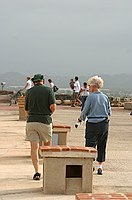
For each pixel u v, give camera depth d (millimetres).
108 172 14117
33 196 10906
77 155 11078
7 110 43375
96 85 13297
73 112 42281
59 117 36062
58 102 55844
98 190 11703
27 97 12773
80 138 22625
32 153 12719
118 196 7961
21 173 13594
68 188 11156
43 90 12688
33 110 12664
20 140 21344
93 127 13141
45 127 12648
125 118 36750
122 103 56281
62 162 11117
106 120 13250
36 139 12656
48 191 11141
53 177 11125
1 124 29500
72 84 49781
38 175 12703
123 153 18016
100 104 13164
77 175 11219
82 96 35688
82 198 7781
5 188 11672
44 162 11156
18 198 10703
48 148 11094
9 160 15805
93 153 11094
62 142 16609
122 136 24062
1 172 13719
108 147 19688
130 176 13609
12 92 67438
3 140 21281
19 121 31938
